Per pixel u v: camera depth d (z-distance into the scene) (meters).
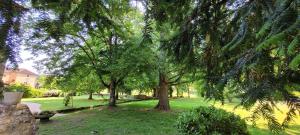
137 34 10.20
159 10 2.71
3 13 2.02
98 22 2.70
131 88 17.36
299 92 1.37
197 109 5.43
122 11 2.86
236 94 1.65
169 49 2.73
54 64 11.16
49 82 11.59
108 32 3.02
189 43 2.65
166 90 13.09
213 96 1.97
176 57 2.74
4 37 2.01
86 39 11.16
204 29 2.63
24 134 3.71
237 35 1.77
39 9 2.32
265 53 1.48
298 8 1.10
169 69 9.76
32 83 32.03
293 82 1.37
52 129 7.45
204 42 2.66
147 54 9.67
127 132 7.25
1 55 2.04
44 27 2.50
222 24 2.58
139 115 10.70
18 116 3.67
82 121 8.95
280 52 1.02
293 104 1.39
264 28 1.14
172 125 8.27
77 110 13.33
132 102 18.64
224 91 1.86
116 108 13.46
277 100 1.43
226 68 2.32
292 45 0.92
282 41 1.00
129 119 9.52
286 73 1.39
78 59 11.63
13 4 2.06
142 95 23.50
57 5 2.31
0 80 2.37
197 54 2.63
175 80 12.28
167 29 3.13
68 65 11.45
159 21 2.83
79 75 12.41
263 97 1.45
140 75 12.13
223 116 4.89
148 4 2.71
